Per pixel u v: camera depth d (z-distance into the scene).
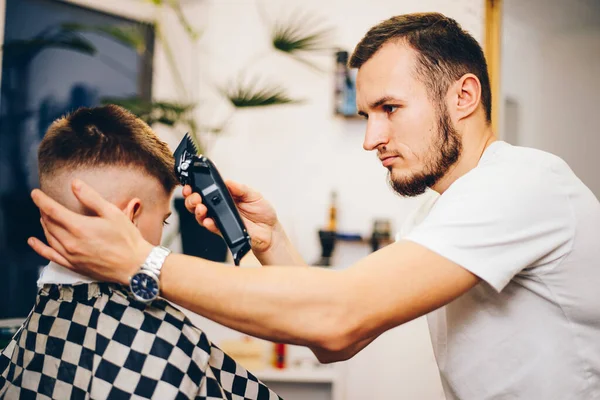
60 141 0.80
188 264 0.72
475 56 0.93
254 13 2.54
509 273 0.79
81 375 0.76
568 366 0.89
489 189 0.80
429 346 2.01
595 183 1.99
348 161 2.46
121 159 0.80
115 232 0.69
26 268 2.03
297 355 2.10
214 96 2.54
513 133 2.12
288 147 2.51
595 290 0.87
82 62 2.21
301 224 2.49
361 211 2.45
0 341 1.69
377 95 0.90
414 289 0.74
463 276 0.77
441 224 0.77
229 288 0.71
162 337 0.75
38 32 2.10
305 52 2.49
